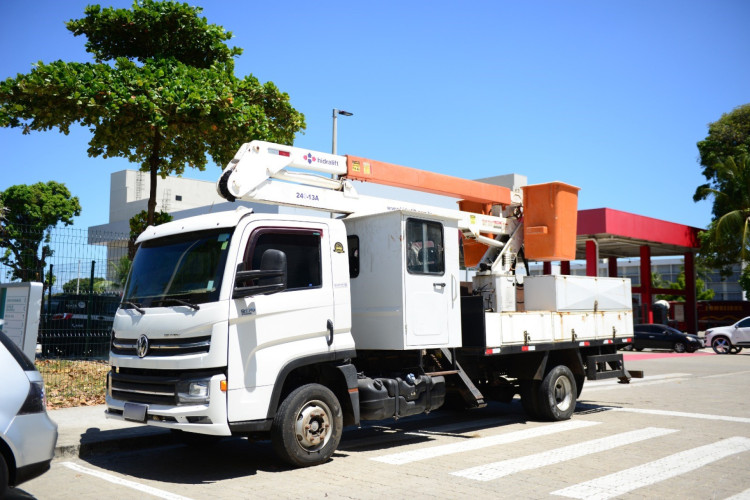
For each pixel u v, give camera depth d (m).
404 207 9.25
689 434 8.68
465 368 8.95
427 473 6.39
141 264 6.94
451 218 8.36
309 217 6.98
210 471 6.62
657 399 12.80
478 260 11.59
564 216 10.84
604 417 10.33
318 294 6.82
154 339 6.30
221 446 8.06
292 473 6.42
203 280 6.26
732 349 30.89
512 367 9.92
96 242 14.57
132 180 59.38
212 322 5.99
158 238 6.97
